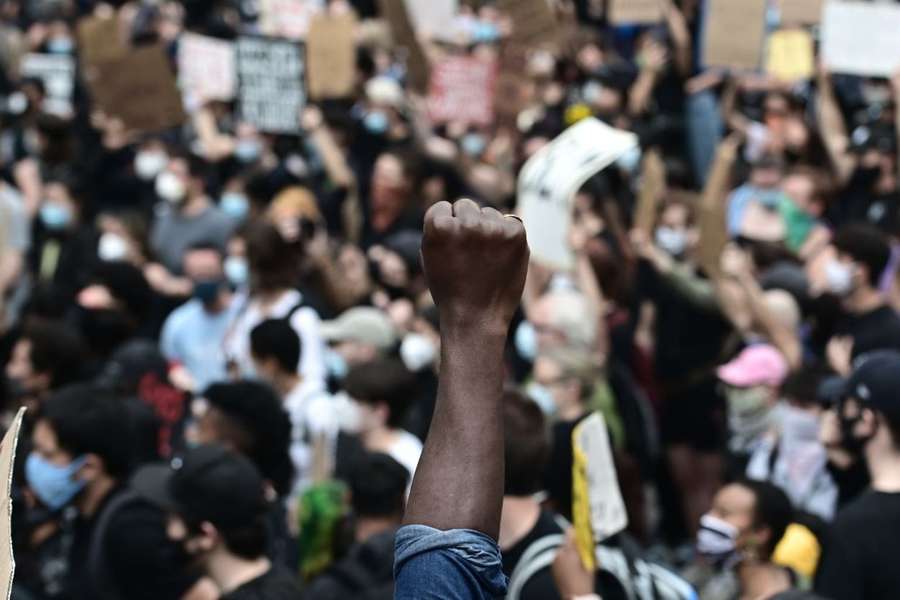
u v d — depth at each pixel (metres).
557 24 13.54
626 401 8.80
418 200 12.51
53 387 8.09
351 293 10.63
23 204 12.81
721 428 10.05
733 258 9.66
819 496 7.77
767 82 15.58
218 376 9.74
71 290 10.41
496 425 2.36
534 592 4.82
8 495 2.24
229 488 5.51
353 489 6.04
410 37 13.30
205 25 20.06
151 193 15.19
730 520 5.47
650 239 10.09
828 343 9.05
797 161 14.02
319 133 13.25
